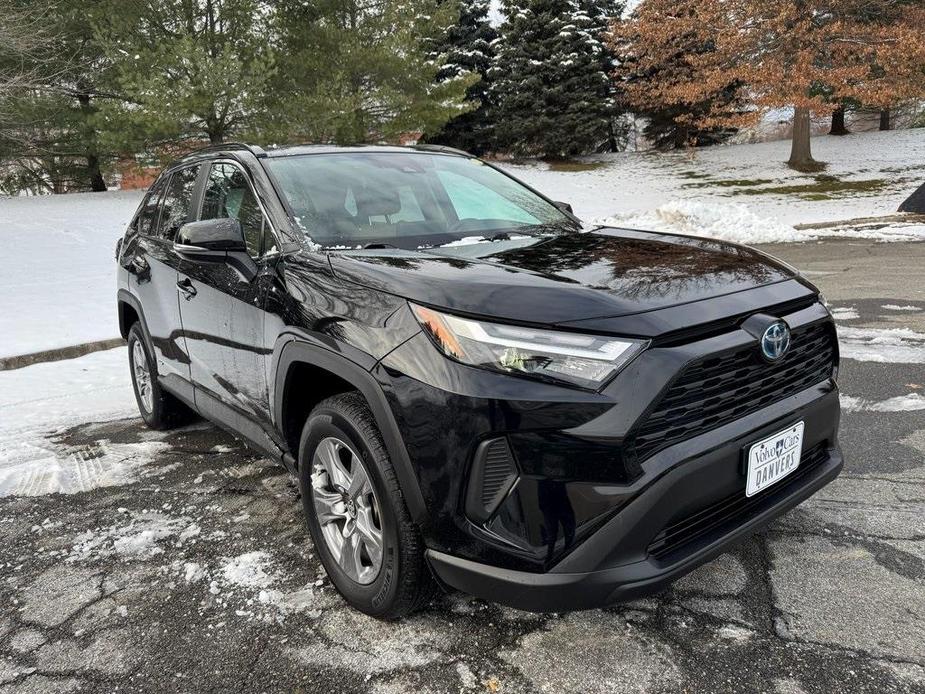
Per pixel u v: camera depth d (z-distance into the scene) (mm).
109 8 20844
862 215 18281
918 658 1970
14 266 12328
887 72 23406
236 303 2836
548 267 2250
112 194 24328
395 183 3209
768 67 23766
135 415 4738
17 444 4191
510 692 1922
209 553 2783
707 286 2145
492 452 1854
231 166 3281
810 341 2314
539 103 31594
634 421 1793
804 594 2285
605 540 1803
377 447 2082
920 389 4234
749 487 2061
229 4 22547
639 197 25000
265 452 2879
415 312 2010
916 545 2547
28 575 2697
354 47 23891
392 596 2119
